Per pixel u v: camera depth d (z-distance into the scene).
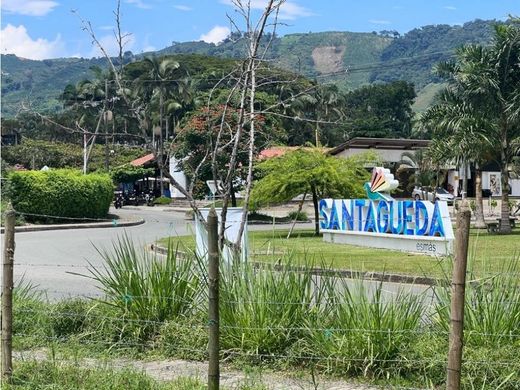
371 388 6.64
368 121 79.00
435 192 47.06
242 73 8.70
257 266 8.09
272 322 7.43
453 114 29.27
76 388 6.53
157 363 7.69
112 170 64.81
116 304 8.45
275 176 28.42
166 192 67.56
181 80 55.12
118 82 8.83
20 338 8.31
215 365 5.67
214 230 5.67
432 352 6.81
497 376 6.36
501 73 28.44
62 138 81.81
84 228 34.12
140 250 10.73
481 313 6.94
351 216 24.59
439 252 20.61
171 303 8.29
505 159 29.86
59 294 12.61
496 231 29.89
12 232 6.77
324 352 7.10
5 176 34.84
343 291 7.83
